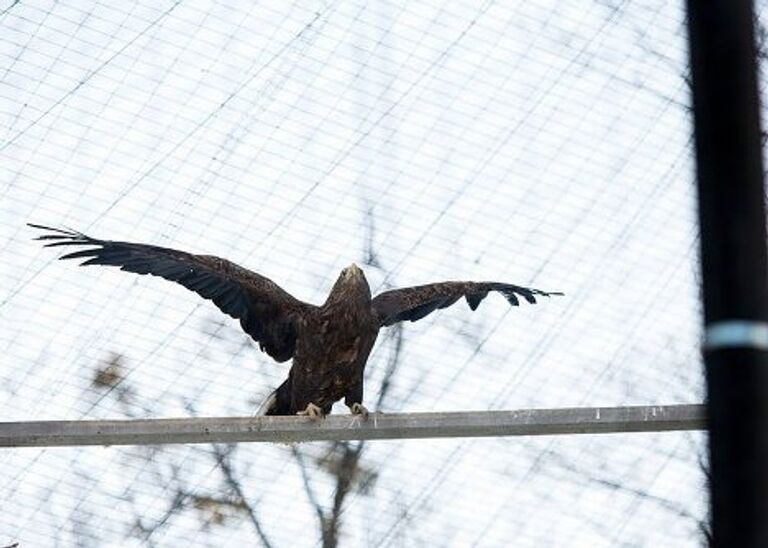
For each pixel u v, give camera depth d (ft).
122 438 38.73
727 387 21.42
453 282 46.57
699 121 22.18
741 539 20.99
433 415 39.17
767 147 30.73
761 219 21.83
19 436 38.32
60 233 41.52
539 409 38.86
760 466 21.09
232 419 39.34
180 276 43.24
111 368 48.98
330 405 45.16
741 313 21.58
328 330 43.96
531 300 46.65
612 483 49.16
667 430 38.73
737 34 22.17
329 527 50.93
